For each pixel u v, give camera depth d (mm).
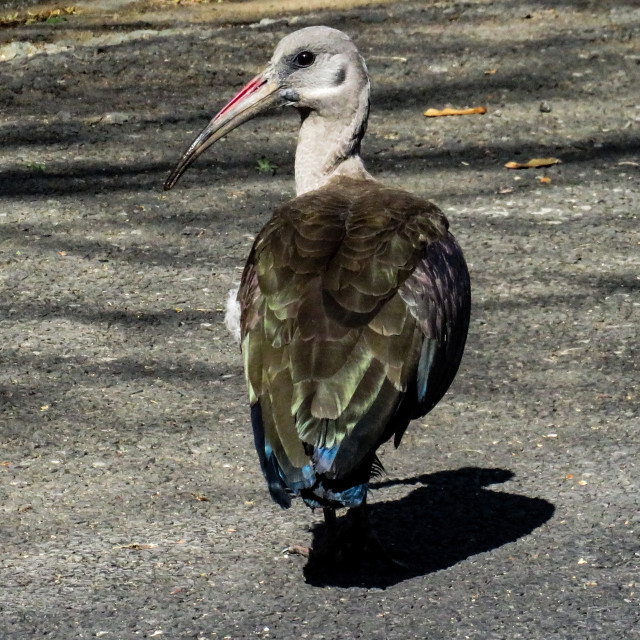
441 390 9125
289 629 8250
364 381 8086
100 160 18891
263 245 9172
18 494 10242
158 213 16891
